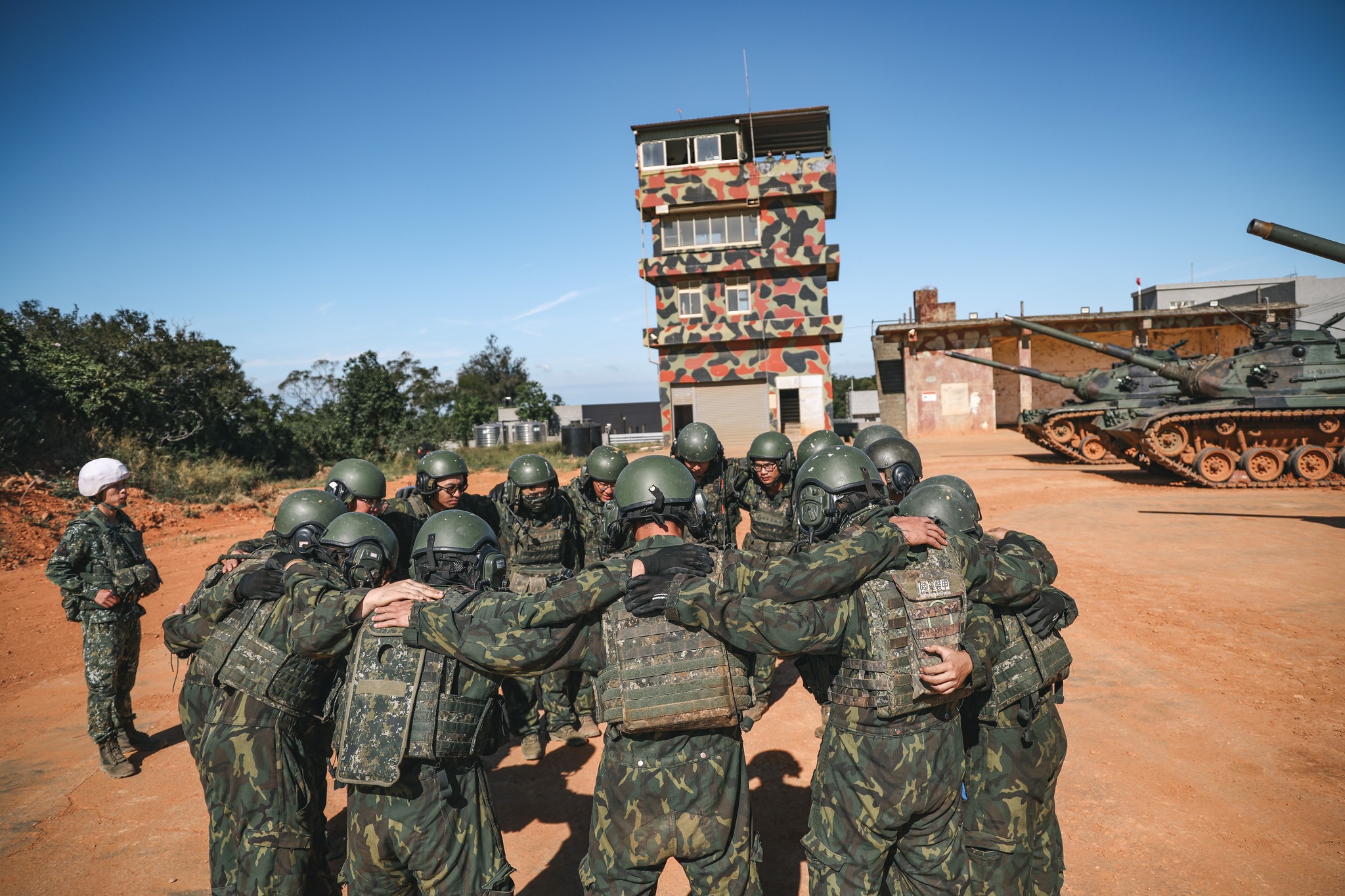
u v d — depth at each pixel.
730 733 3.09
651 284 30.55
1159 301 47.75
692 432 6.25
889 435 4.61
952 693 2.94
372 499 5.05
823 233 28.98
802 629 2.83
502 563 3.49
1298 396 16.03
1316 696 5.97
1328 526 12.19
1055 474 20.97
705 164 28.80
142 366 25.78
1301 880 3.87
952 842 3.05
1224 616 7.98
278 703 3.39
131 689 5.89
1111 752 5.31
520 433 47.41
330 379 45.25
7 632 9.54
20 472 17.41
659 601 2.92
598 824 3.06
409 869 3.02
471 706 3.06
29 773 5.75
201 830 4.91
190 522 17.78
